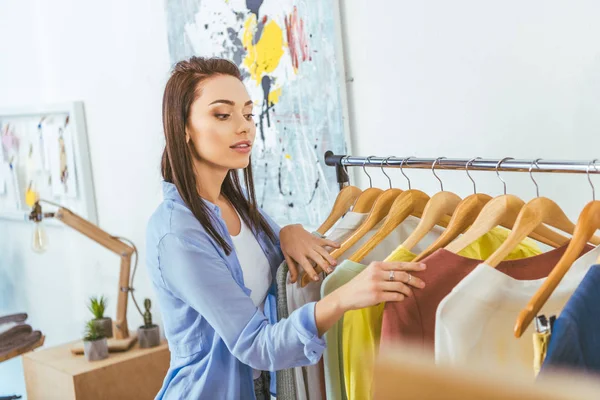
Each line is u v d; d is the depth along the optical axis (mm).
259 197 2211
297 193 2070
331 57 1895
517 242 1039
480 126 1630
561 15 1451
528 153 1551
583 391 895
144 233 2770
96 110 2881
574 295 899
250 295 1397
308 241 1325
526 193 1562
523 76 1534
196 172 1336
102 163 2908
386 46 1802
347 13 1879
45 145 3172
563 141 1486
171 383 1342
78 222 2518
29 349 2562
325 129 1947
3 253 3693
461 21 1629
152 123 2605
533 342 968
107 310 3047
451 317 981
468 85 1639
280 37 2037
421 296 1055
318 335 1122
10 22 3316
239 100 1295
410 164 1309
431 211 1203
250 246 1411
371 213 1310
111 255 2961
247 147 1311
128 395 2420
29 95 3297
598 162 1043
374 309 1227
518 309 1017
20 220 3447
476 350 998
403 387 1045
